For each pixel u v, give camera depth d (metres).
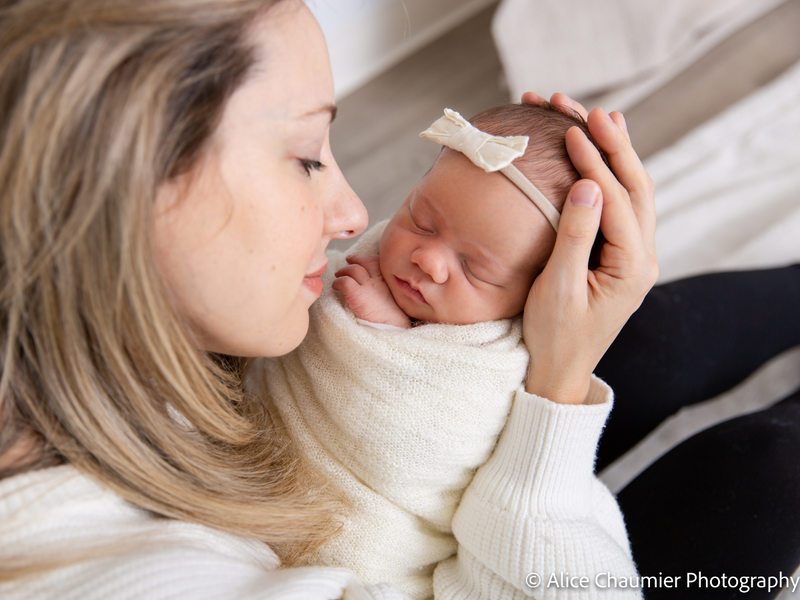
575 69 2.15
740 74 2.35
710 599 0.80
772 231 1.56
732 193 1.70
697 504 0.86
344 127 2.43
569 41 2.12
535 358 0.75
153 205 0.47
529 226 0.75
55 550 0.47
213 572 0.50
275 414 0.83
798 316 1.26
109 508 0.53
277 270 0.55
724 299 1.18
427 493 0.77
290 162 0.55
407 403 0.72
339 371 0.75
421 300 0.81
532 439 0.73
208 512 0.59
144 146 0.45
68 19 0.41
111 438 0.54
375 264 0.85
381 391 0.72
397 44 2.66
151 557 0.48
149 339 0.51
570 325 0.71
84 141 0.43
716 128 1.89
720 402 1.40
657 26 2.12
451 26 2.80
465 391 0.72
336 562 0.76
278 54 0.51
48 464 0.53
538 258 0.76
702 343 1.13
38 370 0.51
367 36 2.55
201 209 0.50
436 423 0.72
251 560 0.61
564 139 0.77
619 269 0.71
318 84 0.55
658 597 0.83
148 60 0.44
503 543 0.72
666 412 1.10
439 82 2.55
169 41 0.44
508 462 0.75
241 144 0.50
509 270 0.77
